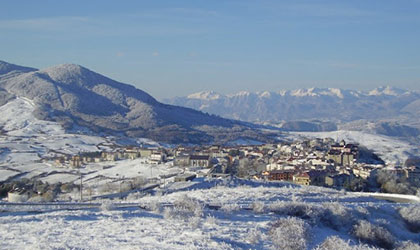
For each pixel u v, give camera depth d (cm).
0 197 14688
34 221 6750
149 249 5309
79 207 8406
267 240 6288
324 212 8694
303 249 5891
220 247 5575
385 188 18188
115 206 8406
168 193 13788
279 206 8812
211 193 11788
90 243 5525
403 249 7631
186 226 6719
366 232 7988
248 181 16175
